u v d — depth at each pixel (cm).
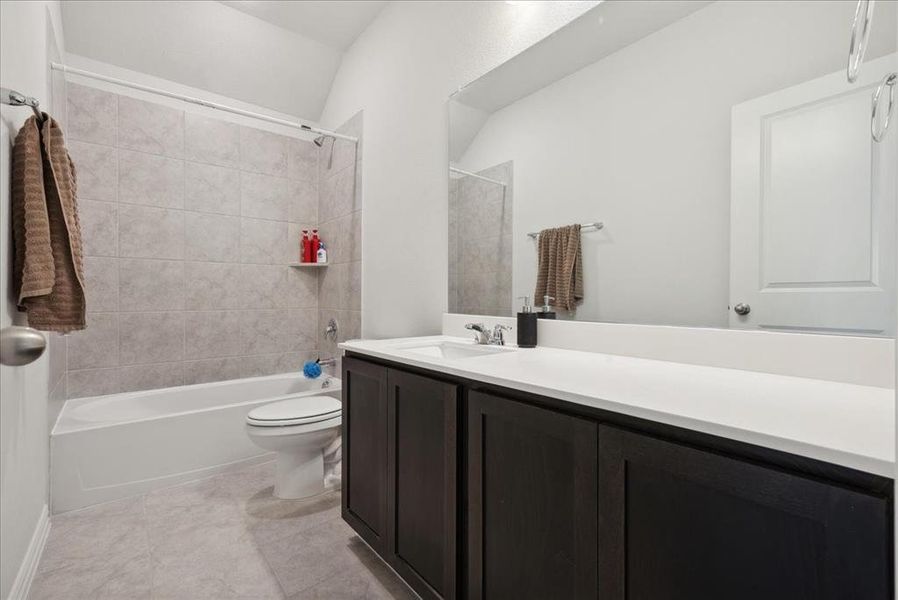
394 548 135
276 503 195
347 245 295
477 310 191
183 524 176
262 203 310
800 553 55
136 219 261
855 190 92
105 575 142
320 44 291
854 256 92
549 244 161
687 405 73
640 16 133
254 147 307
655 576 70
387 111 252
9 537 118
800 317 100
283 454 202
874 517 49
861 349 89
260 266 309
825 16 97
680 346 120
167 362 270
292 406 204
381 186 258
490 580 102
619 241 138
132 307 259
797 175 100
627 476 74
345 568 149
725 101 113
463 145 198
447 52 207
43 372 165
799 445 56
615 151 139
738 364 108
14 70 120
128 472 200
